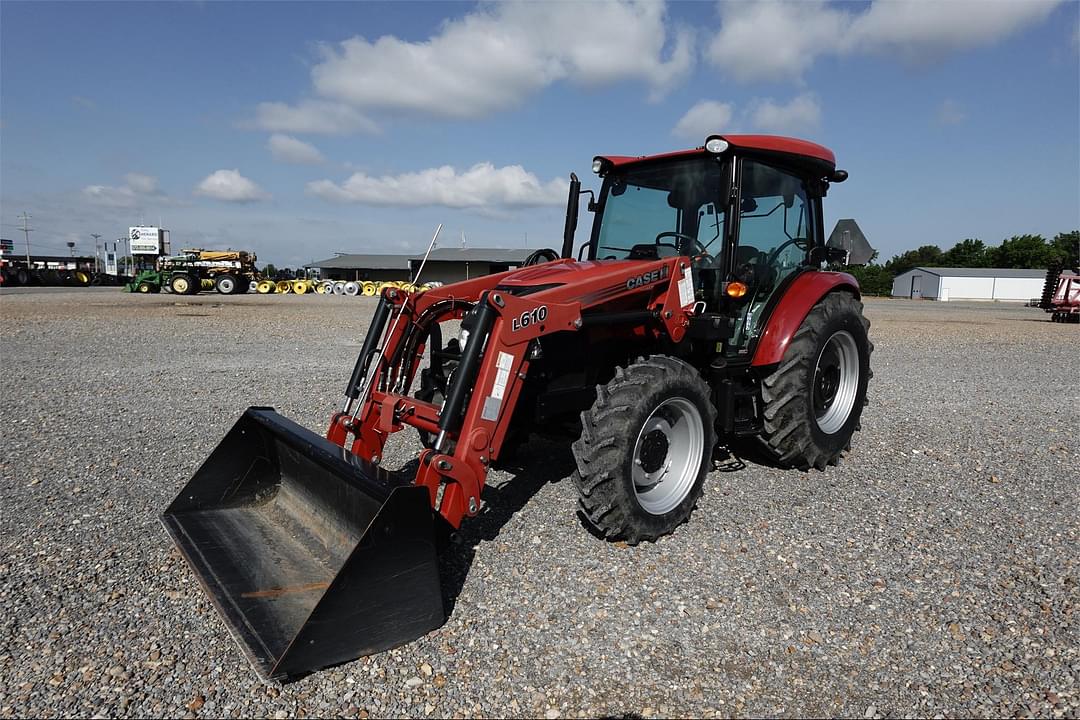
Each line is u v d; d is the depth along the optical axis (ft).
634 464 11.27
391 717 7.24
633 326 12.77
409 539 8.27
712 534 11.84
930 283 208.44
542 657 8.30
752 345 14.17
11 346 34.60
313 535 10.32
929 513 12.95
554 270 12.58
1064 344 46.60
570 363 12.25
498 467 15.15
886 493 14.01
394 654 8.27
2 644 8.36
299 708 7.34
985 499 13.75
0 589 9.62
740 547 11.34
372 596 8.02
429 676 7.90
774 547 11.35
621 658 8.30
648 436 11.53
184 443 16.90
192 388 23.97
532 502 13.14
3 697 7.41
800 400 14.06
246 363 30.14
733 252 13.29
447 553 10.93
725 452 16.56
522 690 7.70
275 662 7.49
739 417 14.10
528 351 10.64
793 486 14.33
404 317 12.51
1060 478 15.16
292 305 78.07
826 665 8.25
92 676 7.79
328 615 7.70
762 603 9.59
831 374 15.66
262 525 10.91
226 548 10.05
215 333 43.19
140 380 25.45
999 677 8.05
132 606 9.27
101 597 9.48
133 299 85.15
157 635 8.63
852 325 15.33
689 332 13.10
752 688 7.81
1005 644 8.70
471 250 215.92
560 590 9.86
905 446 17.63
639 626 8.98
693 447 12.13
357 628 7.94
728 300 13.73
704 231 14.07
